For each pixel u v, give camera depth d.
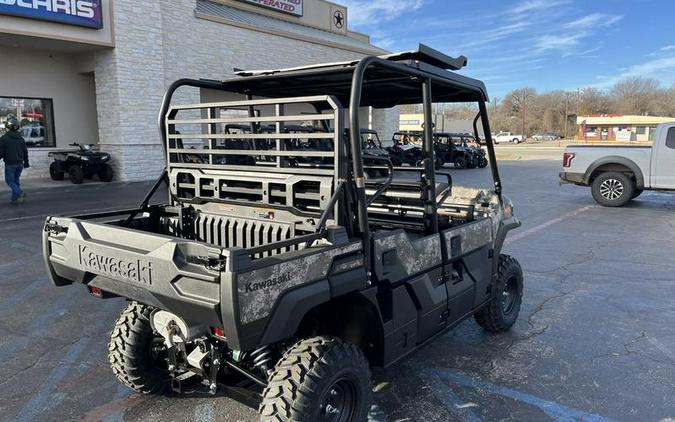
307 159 3.77
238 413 3.21
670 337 4.45
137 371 3.21
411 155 18.52
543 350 4.17
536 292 5.67
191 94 16.72
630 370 3.83
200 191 3.36
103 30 14.70
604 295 5.57
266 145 3.93
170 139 3.47
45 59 16.09
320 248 2.44
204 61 17.42
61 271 2.92
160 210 3.54
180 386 3.05
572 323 4.76
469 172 21.86
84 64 16.27
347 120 2.68
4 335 4.34
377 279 2.81
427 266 3.24
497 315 4.30
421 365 3.88
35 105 16.12
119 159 15.56
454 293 3.52
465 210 4.24
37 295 5.32
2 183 14.38
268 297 2.19
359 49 23.14
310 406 2.39
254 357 2.73
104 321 4.66
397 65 2.92
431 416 3.19
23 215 9.67
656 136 11.25
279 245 2.28
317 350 2.50
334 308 2.99
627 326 4.69
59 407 3.25
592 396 3.45
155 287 2.35
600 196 11.98
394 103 4.27
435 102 4.20
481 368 3.84
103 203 11.16
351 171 2.71
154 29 15.72
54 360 3.89
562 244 8.09
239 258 2.10
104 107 15.73
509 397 3.43
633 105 101.06
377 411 3.24
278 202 2.99
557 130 107.31
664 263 6.92
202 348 2.70
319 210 2.78
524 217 10.56
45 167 16.06
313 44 21.00
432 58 3.22
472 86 3.76
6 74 15.37
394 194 3.98
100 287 2.72
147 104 15.80
